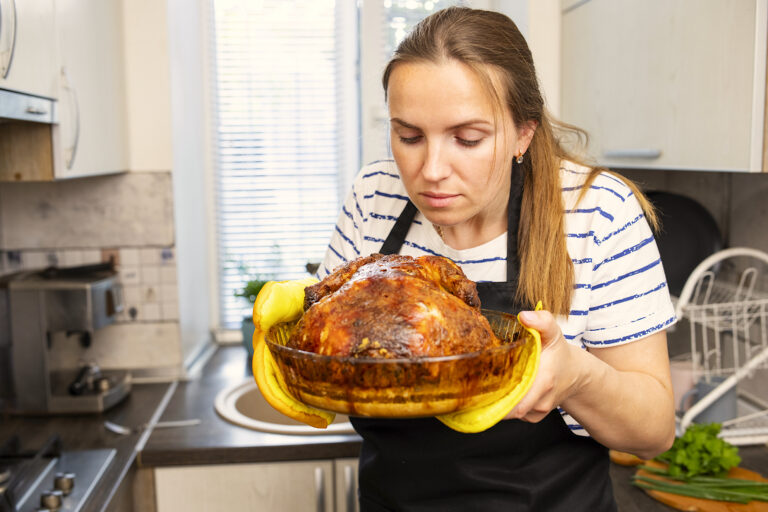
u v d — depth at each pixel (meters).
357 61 2.70
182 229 2.31
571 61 2.15
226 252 2.76
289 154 2.74
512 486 1.04
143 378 2.25
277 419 2.13
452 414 0.63
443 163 0.76
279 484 1.73
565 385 0.75
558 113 2.26
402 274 0.65
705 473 1.44
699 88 1.47
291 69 2.70
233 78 2.69
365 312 0.61
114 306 2.08
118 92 2.07
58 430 1.82
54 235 2.20
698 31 1.46
